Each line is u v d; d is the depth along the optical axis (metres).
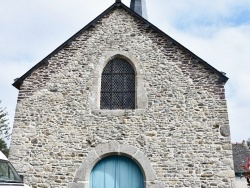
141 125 7.47
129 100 7.91
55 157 7.39
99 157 7.32
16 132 7.66
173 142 7.26
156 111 7.56
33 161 7.39
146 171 7.07
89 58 8.27
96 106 7.76
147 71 7.97
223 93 7.54
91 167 7.29
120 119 7.58
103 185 7.27
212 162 7.01
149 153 7.22
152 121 7.48
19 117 7.80
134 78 8.09
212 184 6.84
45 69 8.23
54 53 8.36
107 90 8.07
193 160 7.07
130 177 7.29
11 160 7.41
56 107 7.84
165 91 7.73
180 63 7.96
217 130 7.26
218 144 7.14
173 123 7.42
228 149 7.06
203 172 6.95
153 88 7.79
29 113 7.83
